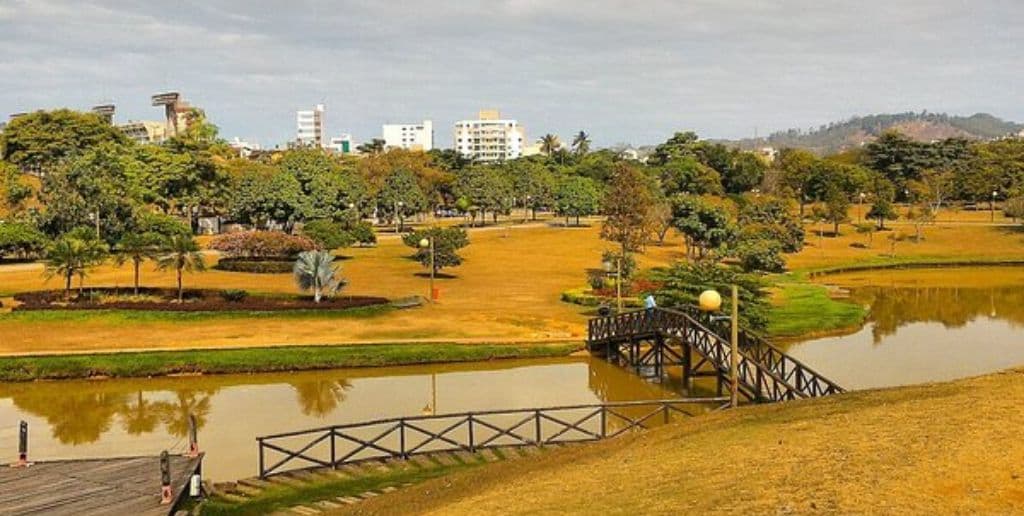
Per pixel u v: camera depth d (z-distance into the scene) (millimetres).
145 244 54250
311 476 23312
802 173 144625
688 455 17766
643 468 17438
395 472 23547
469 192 121438
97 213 75562
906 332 50594
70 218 75125
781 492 14094
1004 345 46156
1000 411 16781
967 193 134750
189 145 105688
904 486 13586
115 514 17844
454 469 23672
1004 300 65562
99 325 45281
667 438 20766
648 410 31703
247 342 42219
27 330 43969
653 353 39969
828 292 68375
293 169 88625
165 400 33969
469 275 71875
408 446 27125
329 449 27094
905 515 12531
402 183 112375
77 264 51344
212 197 104625
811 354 43469
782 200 118562
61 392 35188
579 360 41406
